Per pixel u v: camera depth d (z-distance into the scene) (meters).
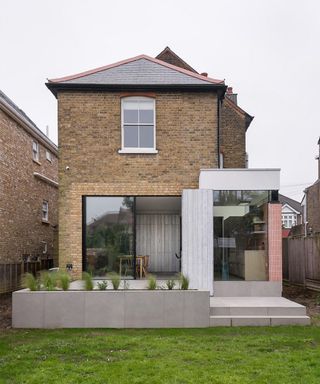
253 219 12.23
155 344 7.70
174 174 13.20
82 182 13.04
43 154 20.98
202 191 11.95
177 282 10.43
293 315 9.80
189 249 11.78
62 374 6.09
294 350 7.29
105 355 7.04
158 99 13.34
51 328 9.38
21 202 17.75
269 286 11.90
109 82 13.23
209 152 13.27
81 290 9.79
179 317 9.49
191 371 6.18
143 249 16.14
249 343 7.74
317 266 14.89
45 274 10.48
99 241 13.01
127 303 9.50
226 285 11.92
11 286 15.30
